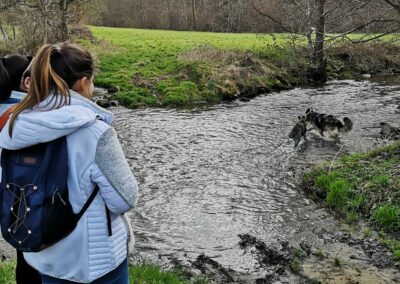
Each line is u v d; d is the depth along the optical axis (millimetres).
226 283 7027
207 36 40281
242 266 7570
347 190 9852
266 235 8664
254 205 10078
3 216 2572
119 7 56062
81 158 2600
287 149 14273
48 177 2539
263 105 21375
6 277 5355
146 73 24875
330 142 14883
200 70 24484
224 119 18453
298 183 11328
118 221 2814
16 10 25500
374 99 22578
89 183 2619
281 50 29141
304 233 8688
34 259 2795
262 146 14656
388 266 7340
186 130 16672
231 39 37594
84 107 2689
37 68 2656
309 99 22828
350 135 15664
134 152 14070
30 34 26203
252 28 44344
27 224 2494
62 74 2707
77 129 2607
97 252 2691
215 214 9648
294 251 7938
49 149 2551
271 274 7273
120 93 21297
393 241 8070
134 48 32188
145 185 11336
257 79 25094
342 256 7727
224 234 8750
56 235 2572
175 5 53969
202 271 7402
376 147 13797
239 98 22922
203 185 11320
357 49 32594
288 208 9875
